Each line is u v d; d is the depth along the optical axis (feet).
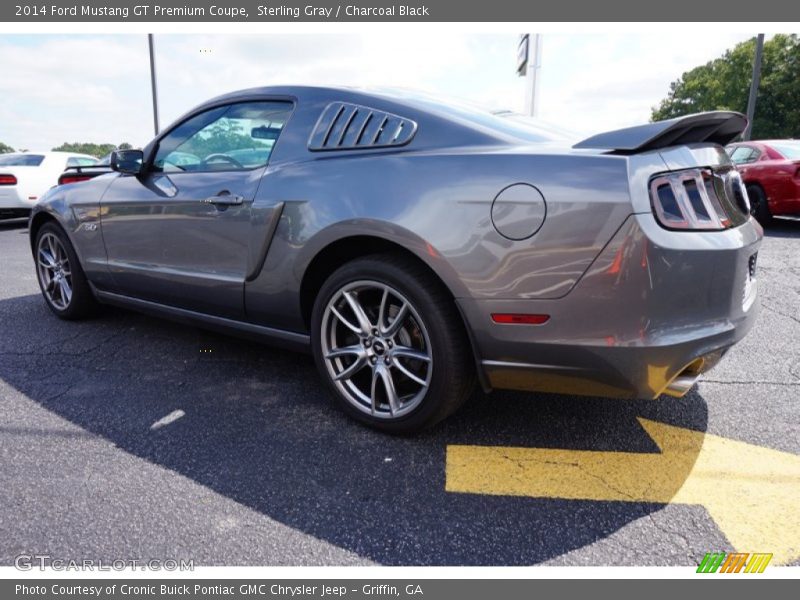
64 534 5.44
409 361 7.40
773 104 146.92
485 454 6.91
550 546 5.32
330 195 7.24
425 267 6.73
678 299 5.72
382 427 7.33
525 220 5.95
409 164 6.77
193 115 9.66
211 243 8.76
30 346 10.85
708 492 6.12
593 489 6.18
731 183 6.83
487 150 6.53
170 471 6.53
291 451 6.99
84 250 11.30
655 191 5.67
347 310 7.64
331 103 8.02
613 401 8.34
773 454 6.88
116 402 8.36
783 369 9.59
